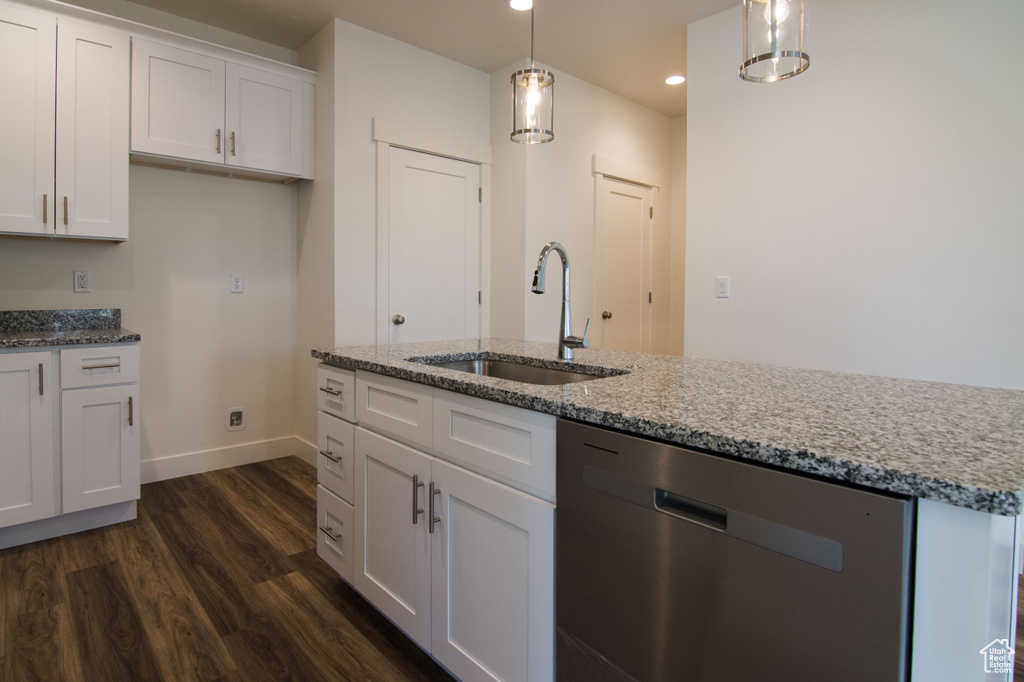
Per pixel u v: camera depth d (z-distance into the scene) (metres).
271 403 3.46
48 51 2.39
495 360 2.05
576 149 3.82
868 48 2.40
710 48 2.93
